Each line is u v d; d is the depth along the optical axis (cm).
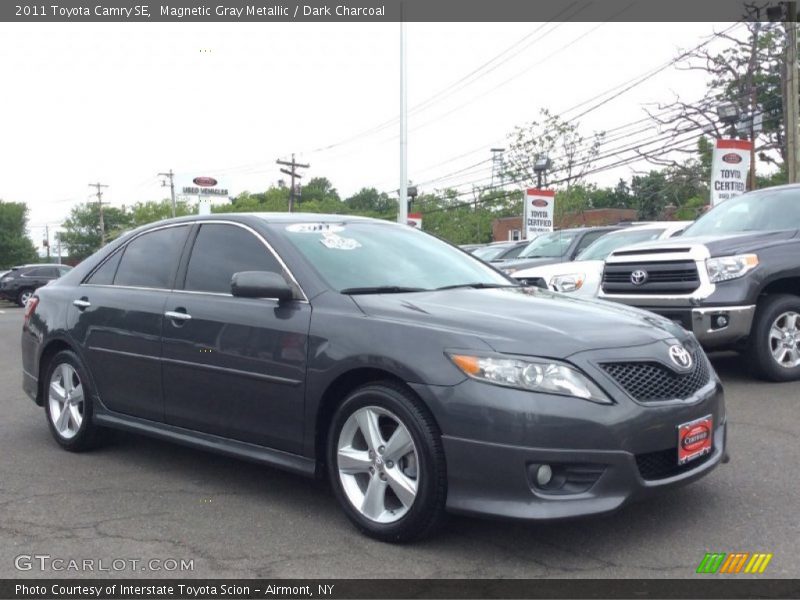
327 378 425
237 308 482
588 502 367
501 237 5297
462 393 377
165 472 546
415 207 5469
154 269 557
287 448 452
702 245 744
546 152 3897
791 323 759
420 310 422
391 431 414
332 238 509
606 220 5150
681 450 392
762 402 682
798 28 1808
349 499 420
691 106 3095
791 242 756
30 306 648
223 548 408
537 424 365
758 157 3262
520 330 391
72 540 423
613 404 373
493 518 370
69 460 582
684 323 737
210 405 491
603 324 412
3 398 841
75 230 10294
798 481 481
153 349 525
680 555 384
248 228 511
